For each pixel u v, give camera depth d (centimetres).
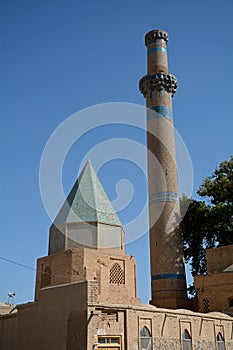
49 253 3325
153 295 3956
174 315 2730
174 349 2639
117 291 3077
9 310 4003
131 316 2406
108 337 2269
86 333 2166
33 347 2478
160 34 4806
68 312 2311
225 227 4488
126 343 2320
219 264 3934
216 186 4812
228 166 5000
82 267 2983
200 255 4791
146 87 4562
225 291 3569
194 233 4784
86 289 2250
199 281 3753
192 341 2797
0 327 3027
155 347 2509
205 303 3666
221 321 3147
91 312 2212
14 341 2812
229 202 4819
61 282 3025
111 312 2334
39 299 2555
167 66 4725
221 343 3083
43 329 2444
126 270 3200
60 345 2289
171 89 4559
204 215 4675
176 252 4034
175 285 3912
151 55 4750
